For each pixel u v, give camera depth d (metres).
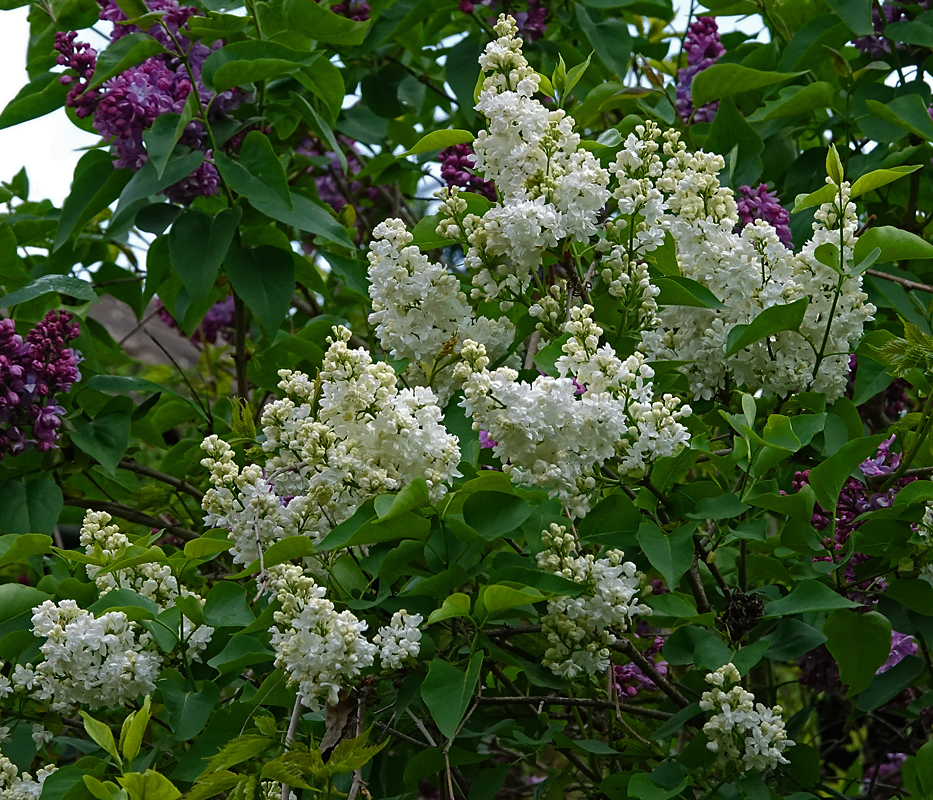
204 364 5.23
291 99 3.49
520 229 2.23
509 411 2.00
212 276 3.04
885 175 2.36
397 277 2.35
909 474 2.57
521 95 2.35
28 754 2.44
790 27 3.92
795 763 2.51
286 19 3.27
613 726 2.57
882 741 3.15
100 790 1.81
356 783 1.90
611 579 2.04
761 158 3.72
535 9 3.87
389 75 4.14
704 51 3.86
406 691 2.07
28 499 3.06
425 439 2.07
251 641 2.18
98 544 2.38
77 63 3.12
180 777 2.16
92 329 3.92
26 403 3.04
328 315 3.68
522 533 2.26
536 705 2.76
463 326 2.41
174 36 3.16
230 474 2.17
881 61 3.53
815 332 2.47
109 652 2.23
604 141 2.85
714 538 2.57
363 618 2.17
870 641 2.31
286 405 2.20
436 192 2.45
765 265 2.47
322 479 2.09
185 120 2.90
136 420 3.54
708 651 2.13
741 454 2.28
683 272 2.52
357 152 4.80
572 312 2.16
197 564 2.53
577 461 2.08
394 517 1.95
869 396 2.75
